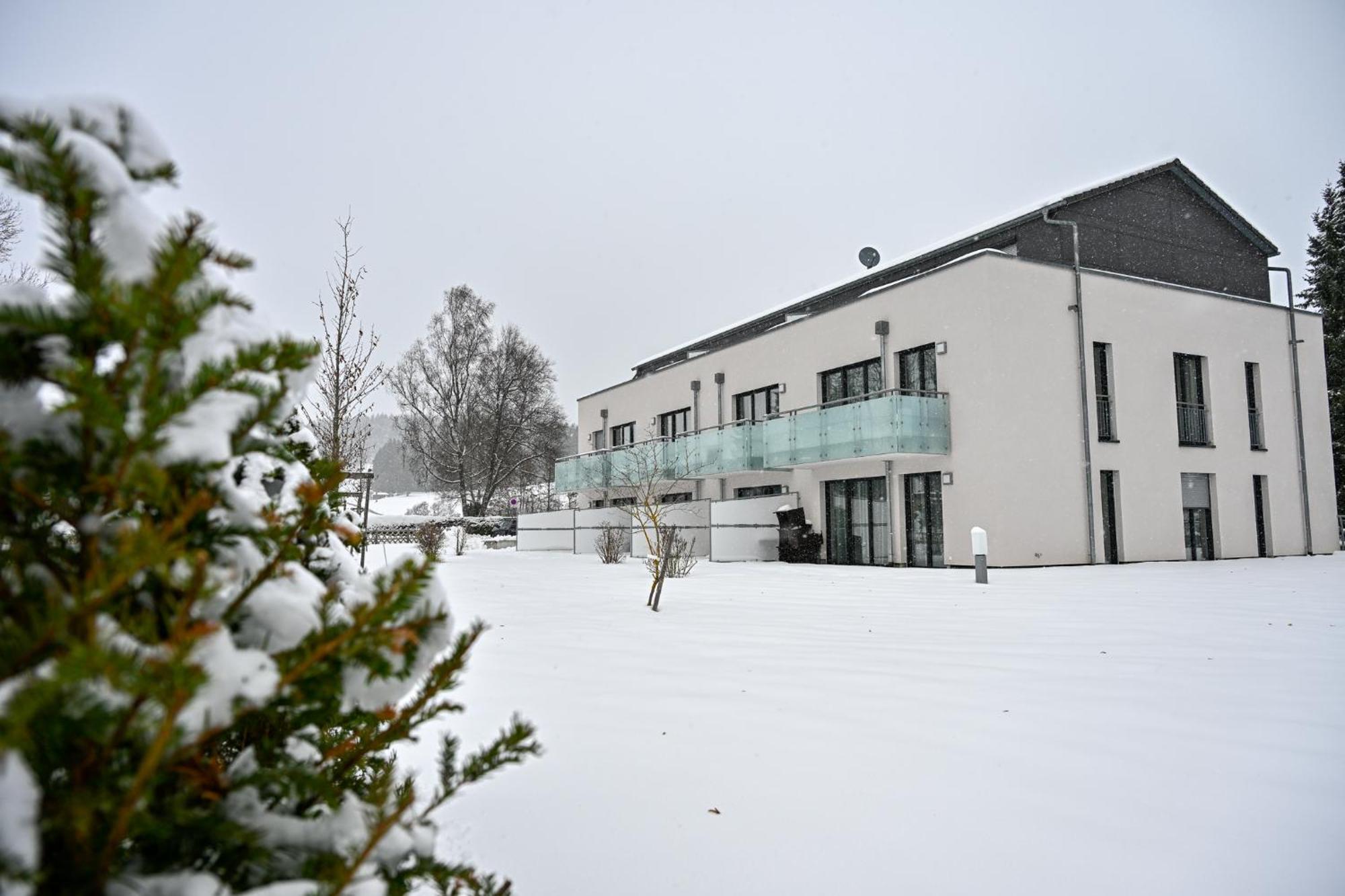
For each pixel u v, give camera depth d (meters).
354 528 1.53
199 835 0.92
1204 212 19.00
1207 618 7.31
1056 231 16.77
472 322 38.00
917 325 16.00
